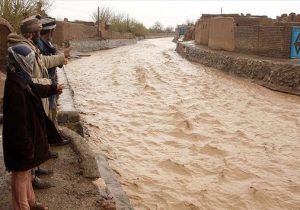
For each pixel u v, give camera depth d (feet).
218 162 25.21
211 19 85.05
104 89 49.75
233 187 21.52
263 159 25.94
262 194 20.51
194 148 27.73
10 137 11.44
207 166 24.44
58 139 13.65
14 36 12.60
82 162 17.28
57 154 18.13
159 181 21.72
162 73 65.00
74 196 14.74
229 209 19.04
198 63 79.56
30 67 11.89
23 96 11.52
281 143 29.45
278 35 58.18
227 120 35.63
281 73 49.70
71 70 66.69
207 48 85.56
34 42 14.14
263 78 53.31
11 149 11.58
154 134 30.68
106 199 14.85
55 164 17.40
